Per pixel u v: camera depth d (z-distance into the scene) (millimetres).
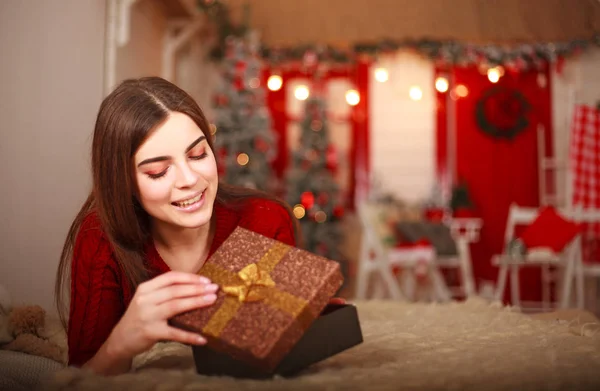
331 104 5844
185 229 1158
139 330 846
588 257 4609
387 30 5570
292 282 842
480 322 1447
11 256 2082
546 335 1188
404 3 5582
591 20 5207
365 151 5809
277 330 780
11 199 2090
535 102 5699
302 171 5340
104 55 3311
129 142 973
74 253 1125
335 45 5660
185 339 816
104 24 3268
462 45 5488
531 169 5676
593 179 4828
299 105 5848
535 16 5355
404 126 5816
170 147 965
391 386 729
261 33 5641
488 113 5742
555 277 5312
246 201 1318
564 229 4172
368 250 4438
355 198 5773
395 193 5758
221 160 4922
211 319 824
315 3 5672
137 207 1126
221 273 883
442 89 5426
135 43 3928
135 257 1096
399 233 4695
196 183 982
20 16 2207
